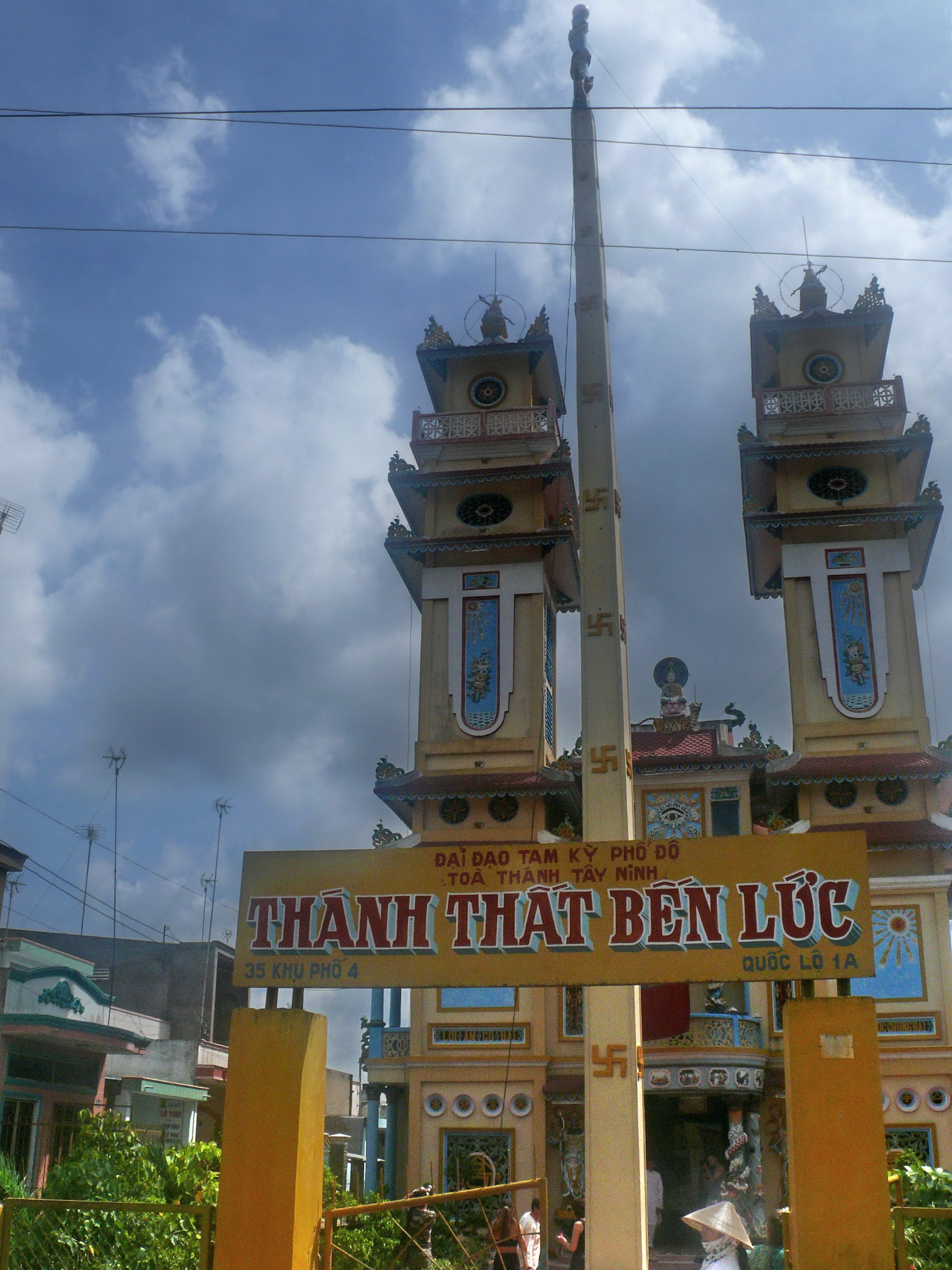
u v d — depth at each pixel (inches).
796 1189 450.3
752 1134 1079.6
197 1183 692.1
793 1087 461.7
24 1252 561.6
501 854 508.4
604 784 654.5
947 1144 1053.2
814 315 1380.4
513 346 1423.5
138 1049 1323.8
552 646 1418.6
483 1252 962.1
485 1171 1095.6
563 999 1152.2
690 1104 1138.0
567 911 498.3
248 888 518.3
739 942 483.5
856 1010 465.7
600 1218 583.8
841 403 1333.7
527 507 1362.0
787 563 1299.2
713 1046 1072.8
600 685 673.6
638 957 489.4
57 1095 1235.9
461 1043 1146.7
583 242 769.6
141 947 1802.4
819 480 1326.3
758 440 1346.0
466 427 1390.3
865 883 482.0
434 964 499.5
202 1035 1740.9
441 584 1348.4
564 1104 1119.0
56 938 1815.9
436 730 1293.1
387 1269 673.0
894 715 1232.8
